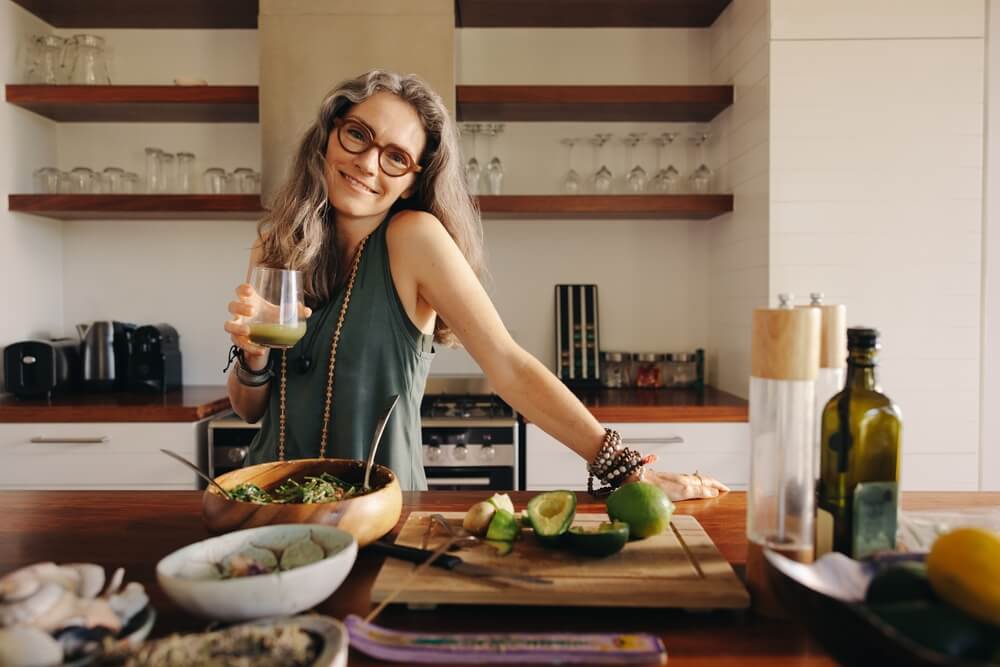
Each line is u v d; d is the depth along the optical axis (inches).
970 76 96.4
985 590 20.7
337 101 56.0
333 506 33.9
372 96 54.9
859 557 29.7
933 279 97.6
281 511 33.5
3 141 106.3
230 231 122.0
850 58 96.2
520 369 50.8
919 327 97.7
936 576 22.1
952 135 96.9
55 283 120.0
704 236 123.9
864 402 30.9
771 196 96.8
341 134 55.1
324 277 58.7
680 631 28.5
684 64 122.0
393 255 56.1
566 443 49.8
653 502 35.9
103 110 112.4
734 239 110.0
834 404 31.6
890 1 96.0
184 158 112.6
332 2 101.5
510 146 122.3
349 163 54.9
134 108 110.8
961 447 98.4
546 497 37.8
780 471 29.4
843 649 22.3
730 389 113.3
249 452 61.2
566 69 121.6
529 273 124.0
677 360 120.8
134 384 110.7
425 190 59.7
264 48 101.3
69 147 120.6
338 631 24.1
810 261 97.3
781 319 28.8
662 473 48.8
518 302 124.2
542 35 121.3
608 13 115.3
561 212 108.3
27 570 26.1
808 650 27.0
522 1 110.4
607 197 107.9
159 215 112.7
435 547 35.4
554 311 124.3
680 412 98.9
